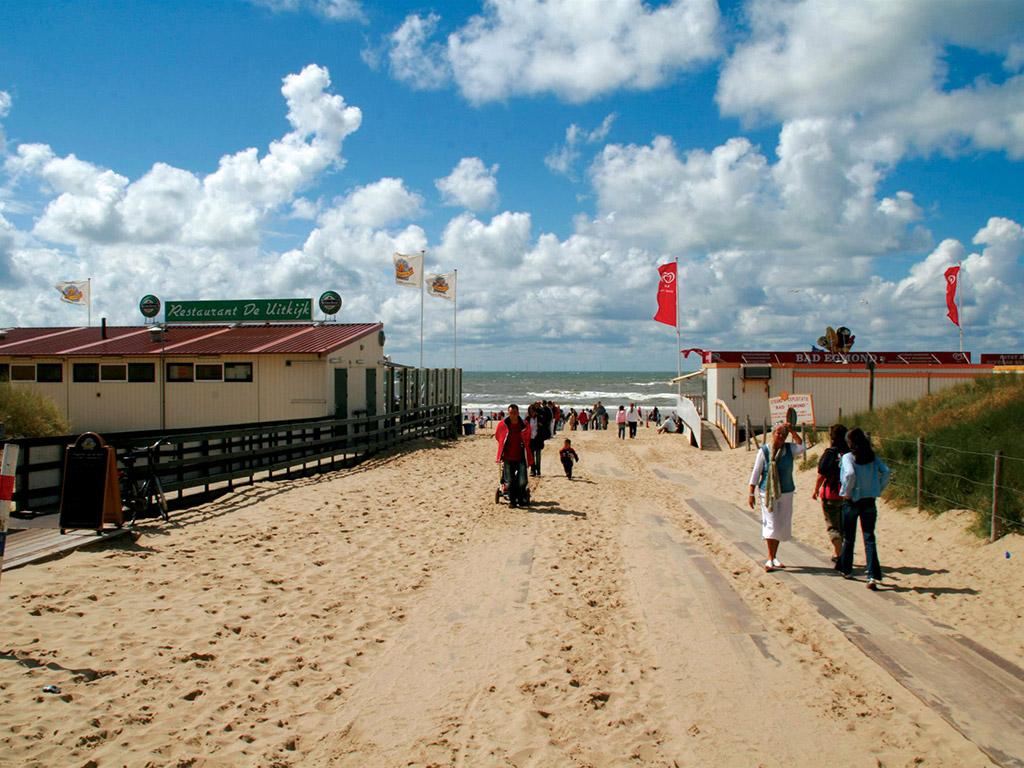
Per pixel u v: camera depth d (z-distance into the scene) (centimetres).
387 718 461
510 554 929
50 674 485
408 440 2552
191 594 690
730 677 521
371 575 809
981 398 1473
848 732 435
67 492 856
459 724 453
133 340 2644
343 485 1474
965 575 768
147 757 395
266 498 1248
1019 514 845
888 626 619
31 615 593
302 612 664
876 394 2891
